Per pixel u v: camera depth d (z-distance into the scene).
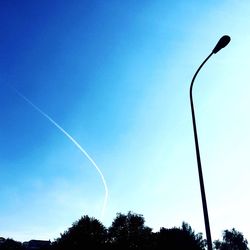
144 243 69.56
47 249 68.44
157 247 68.69
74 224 66.69
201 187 10.48
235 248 114.00
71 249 62.75
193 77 12.73
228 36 11.42
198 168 10.86
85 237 63.72
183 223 75.50
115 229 71.19
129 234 70.06
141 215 73.44
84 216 67.19
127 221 72.00
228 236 116.06
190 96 12.57
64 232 66.56
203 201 10.20
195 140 11.49
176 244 67.81
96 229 65.31
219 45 11.55
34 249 112.69
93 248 63.75
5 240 116.62
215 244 116.88
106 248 65.62
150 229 72.88
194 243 68.94
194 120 11.97
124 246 68.56
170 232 69.38
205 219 9.90
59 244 64.25
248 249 114.50
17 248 115.12
